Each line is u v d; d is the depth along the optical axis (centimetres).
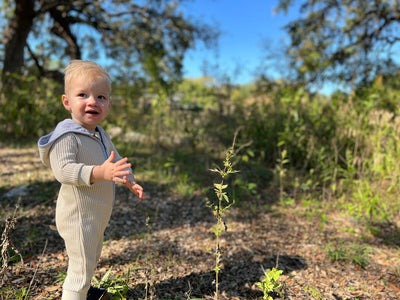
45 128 730
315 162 530
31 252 267
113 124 775
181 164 588
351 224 379
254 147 639
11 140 696
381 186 469
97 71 172
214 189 195
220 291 232
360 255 293
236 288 238
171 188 476
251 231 353
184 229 350
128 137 746
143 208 398
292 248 313
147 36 1554
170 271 255
